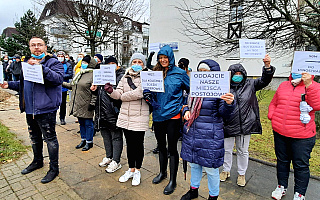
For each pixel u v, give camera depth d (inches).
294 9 197.5
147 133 200.8
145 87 98.0
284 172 99.2
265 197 101.0
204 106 84.1
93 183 108.1
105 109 117.8
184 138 90.4
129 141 107.7
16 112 268.8
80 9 343.6
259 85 108.1
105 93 119.3
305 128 88.4
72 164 129.2
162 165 111.0
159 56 99.7
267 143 179.5
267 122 256.2
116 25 387.5
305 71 84.7
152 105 97.4
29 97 105.7
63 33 396.8
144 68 112.2
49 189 100.7
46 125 107.1
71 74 215.6
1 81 108.4
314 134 90.2
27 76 96.8
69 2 349.4
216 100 83.0
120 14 379.2
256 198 99.9
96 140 174.9
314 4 199.9
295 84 91.7
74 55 705.0
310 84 84.4
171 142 101.3
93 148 156.6
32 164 118.3
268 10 188.4
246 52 98.4
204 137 83.4
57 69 106.3
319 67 82.6
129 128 103.8
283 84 99.3
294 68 86.0
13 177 110.0
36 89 102.0
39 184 104.7
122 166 129.6
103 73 107.5
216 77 76.9
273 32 199.0
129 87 107.0
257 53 98.3
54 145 110.4
